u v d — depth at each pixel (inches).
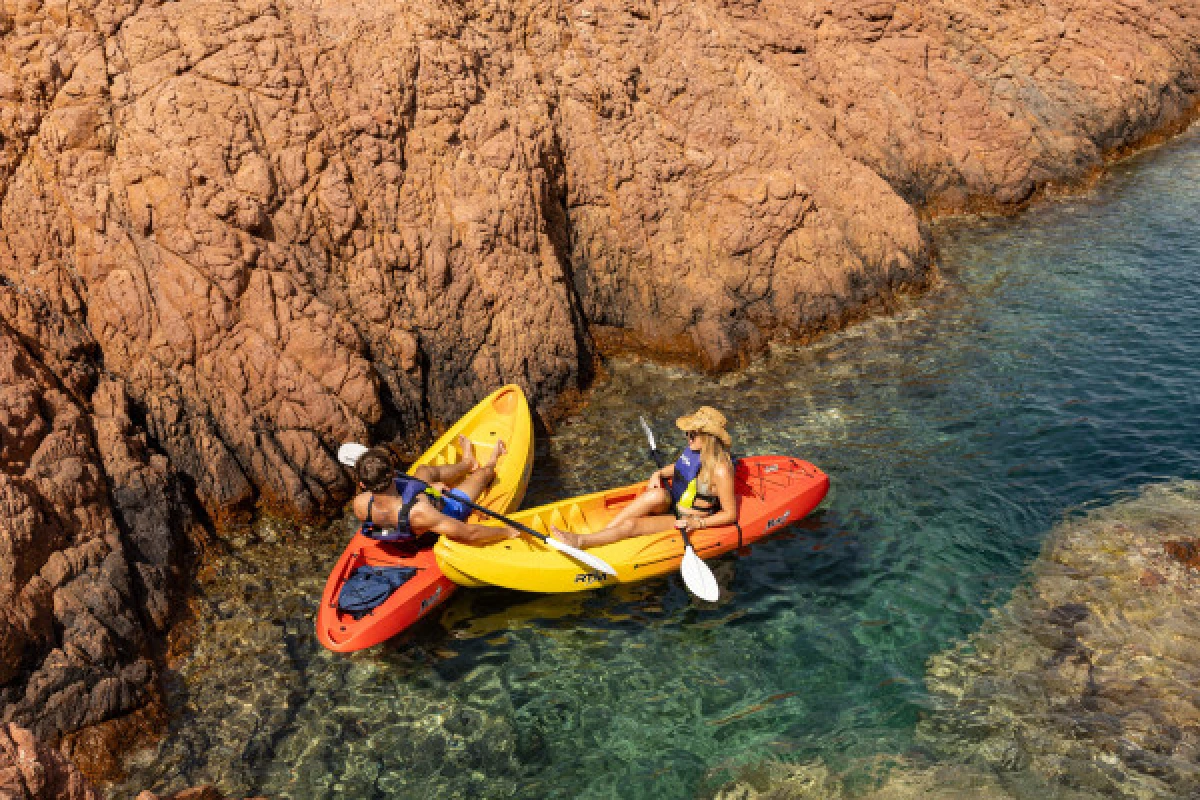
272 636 263.9
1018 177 613.6
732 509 291.7
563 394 393.4
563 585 281.6
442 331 370.6
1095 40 730.8
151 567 268.1
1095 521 306.7
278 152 345.1
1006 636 259.8
